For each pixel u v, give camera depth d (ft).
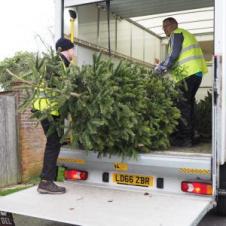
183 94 17.90
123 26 22.48
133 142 14.89
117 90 14.21
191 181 14.17
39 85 13.16
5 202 14.03
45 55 13.91
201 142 19.40
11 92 24.21
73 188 15.81
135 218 12.24
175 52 17.56
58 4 17.79
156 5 20.83
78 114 14.10
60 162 16.62
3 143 23.70
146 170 14.90
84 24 19.04
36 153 25.64
